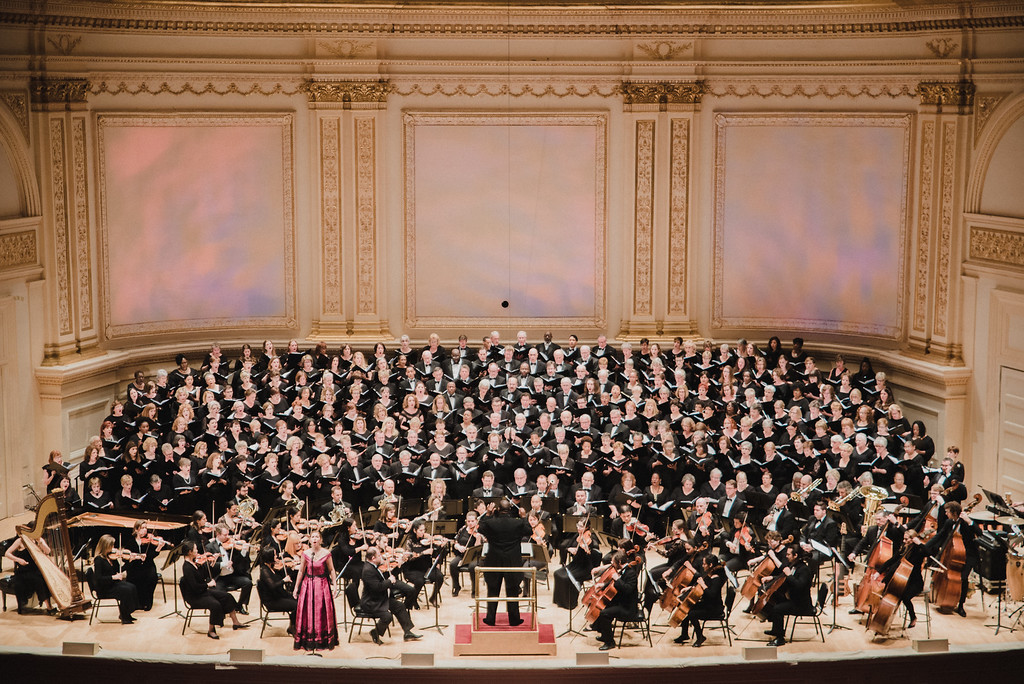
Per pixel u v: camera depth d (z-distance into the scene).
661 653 12.54
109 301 18.88
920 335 18.62
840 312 19.88
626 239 20.12
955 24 17.55
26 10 16.86
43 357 17.55
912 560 13.07
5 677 12.32
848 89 19.20
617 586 12.56
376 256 20.02
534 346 18.83
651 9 19.16
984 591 14.25
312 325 20.27
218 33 19.03
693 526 13.91
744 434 15.85
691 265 20.16
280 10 18.95
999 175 17.20
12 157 16.91
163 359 19.38
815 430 16.31
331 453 15.77
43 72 17.23
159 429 16.47
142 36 18.53
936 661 12.41
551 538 14.98
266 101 19.56
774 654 12.23
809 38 19.23
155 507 14.95
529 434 16.19
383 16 19.17
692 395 17.38
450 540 13.65
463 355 18.47
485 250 20.33
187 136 19.25
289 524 14.69
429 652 12.34
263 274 20.08
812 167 19.70
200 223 19.62
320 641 12.53
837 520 14.32
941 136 18.00
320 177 19.77
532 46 19.62
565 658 12.35
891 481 15.29
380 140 19.73
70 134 17.78
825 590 13.38
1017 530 13.66
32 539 13.41
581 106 19.88
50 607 13.55
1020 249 16.75
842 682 12.30
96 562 13.27
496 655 12.38
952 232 17.88
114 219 18.80
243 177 19.70
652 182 19.94
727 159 19.94
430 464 15.31
